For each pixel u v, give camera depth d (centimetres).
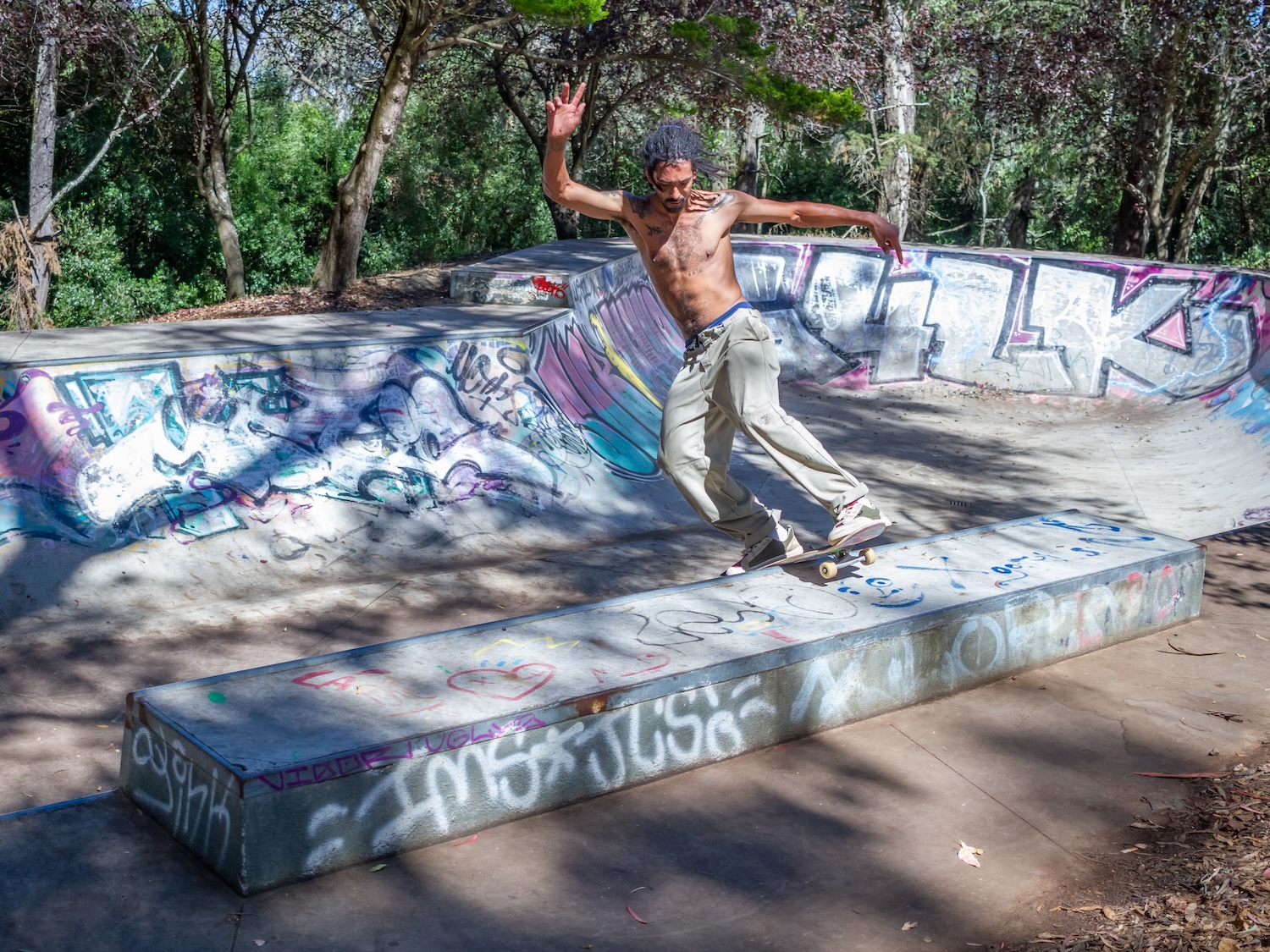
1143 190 2155
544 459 950
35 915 330
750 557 543
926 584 556
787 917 352
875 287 1560
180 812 369
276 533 776
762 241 1582
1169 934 333
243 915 335
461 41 1369
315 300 1329
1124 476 1125
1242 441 1167
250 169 2642
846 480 473
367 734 371
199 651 634
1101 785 446
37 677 589
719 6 1505
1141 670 571
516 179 2892
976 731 490
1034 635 558
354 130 2788
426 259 2852
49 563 688
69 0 1447
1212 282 1401
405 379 908
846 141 2111
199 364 804
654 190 458
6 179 2377
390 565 789
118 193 2439
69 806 392
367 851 366
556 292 1234
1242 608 684
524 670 432
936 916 356
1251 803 426
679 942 338
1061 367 1470
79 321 2272
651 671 433
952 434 1295
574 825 399
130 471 749
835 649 477
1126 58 1994
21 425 721
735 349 469
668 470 506
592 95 1942
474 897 354
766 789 432
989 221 2941
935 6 2027
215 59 2467
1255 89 1983
